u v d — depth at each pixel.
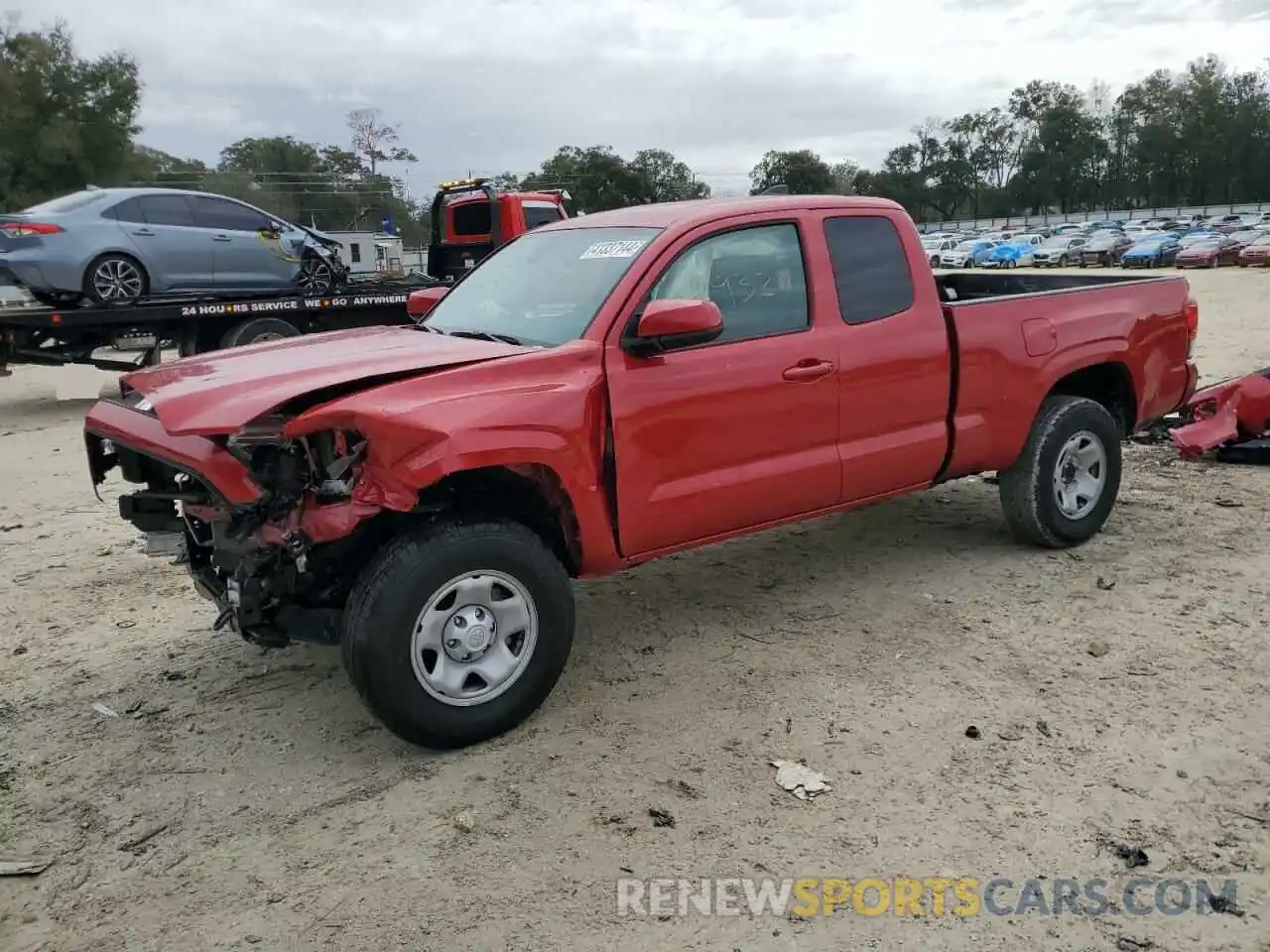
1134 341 5.67
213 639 4.93
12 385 15.56
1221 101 118.38
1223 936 2.70
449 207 15.95
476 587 3.63
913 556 5.70
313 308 12.91
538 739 3.82
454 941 2.77
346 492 3.47
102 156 55.22
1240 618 4.68
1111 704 3.92
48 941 2.85
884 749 3.66
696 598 5.21
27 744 3.96
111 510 7.47
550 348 3.90
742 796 3.40
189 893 3.02
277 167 90.06
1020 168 126.31
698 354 4.15
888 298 4.78
